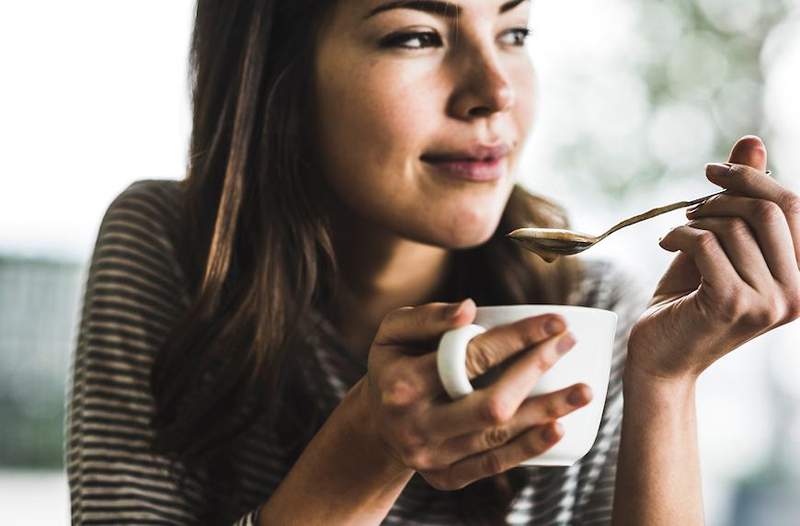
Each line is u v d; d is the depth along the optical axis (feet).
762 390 22.33
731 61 18.03
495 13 3.65
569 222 4.80
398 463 3.00
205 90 4.34
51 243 29.43
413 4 3.59
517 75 3.79
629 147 18.03
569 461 2.89
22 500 19.77
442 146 3.67
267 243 4.09
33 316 28.89
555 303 4.56
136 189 4.42
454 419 2.60
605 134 17.99
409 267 4.23
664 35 17.99
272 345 4.06
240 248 4.18
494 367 2.62
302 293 4.10
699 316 3.18
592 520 4.41
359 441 3.02
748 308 3.07
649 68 18.03
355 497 3.11
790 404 22.02
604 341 2.83
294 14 3.97
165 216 4.32
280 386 4.09
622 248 16.22
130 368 4.00
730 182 3.11
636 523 3.51
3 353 28.53
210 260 4.08
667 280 3.45
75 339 4.22
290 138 4.08
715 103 18.06
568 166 17.95
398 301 4.34
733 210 3.08
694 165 18.02
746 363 22.30
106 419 3.93
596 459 4.40
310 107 3.99
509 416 2.58
